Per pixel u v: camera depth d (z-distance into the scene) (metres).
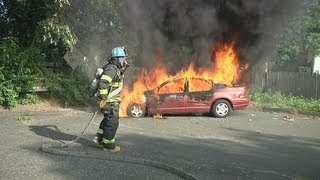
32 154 7.43
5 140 8.55
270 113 14.92
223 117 13.49
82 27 16.02
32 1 17.06
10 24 17.97
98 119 12.03
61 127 10.32
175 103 13.40
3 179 5.94
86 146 8.12
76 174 6.30
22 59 14.38
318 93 18.02
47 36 14.77
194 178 6.03
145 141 9.03
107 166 6.80
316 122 12.99
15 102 13.79
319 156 8.14
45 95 15.15
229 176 6.39
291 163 7.48
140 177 6.24
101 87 7.65
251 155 8.05
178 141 9.20
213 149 8.48
